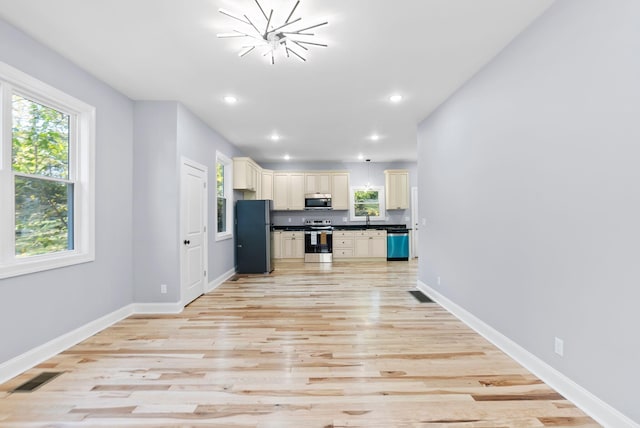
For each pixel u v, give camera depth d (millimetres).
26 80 2365
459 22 2291
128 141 3650
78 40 2480
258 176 7164
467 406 1896
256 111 4168
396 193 8055
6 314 2230
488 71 2887
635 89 1557
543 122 2188
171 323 3367
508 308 2604
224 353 2627
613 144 1672
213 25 2305
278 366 2398
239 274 6176
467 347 2734
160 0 2027
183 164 3938
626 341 1610
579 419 1771
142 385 2127
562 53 2014
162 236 3752
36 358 2432
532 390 2064
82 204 2979
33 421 1757
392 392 2047
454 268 3615
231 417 1794
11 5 2047
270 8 2123
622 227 1627
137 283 3742
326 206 7992
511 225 2557
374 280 5582
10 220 2293
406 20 2266
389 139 5758
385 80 3252
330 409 1869
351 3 2074
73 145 2926
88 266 3018
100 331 3131
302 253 7824
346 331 3121
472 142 3174
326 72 3064
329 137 5594
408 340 2891
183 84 3311
